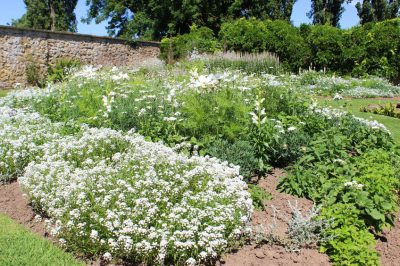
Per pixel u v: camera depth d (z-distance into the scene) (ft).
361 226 14.65
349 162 18.52
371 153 20.03
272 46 69.26
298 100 24.94
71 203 13.69
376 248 14.83
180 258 12.45
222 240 12.65
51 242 13.98
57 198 14.01
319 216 14.93
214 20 99.09
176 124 21.12
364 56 67.05
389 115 35.91
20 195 17.28
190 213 13.25
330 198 15.80
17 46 57.16
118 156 16.69
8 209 16.26
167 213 13.52
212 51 72.38
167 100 23.84
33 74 58.49
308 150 19.16
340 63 68.80
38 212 15.85
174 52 77.56
